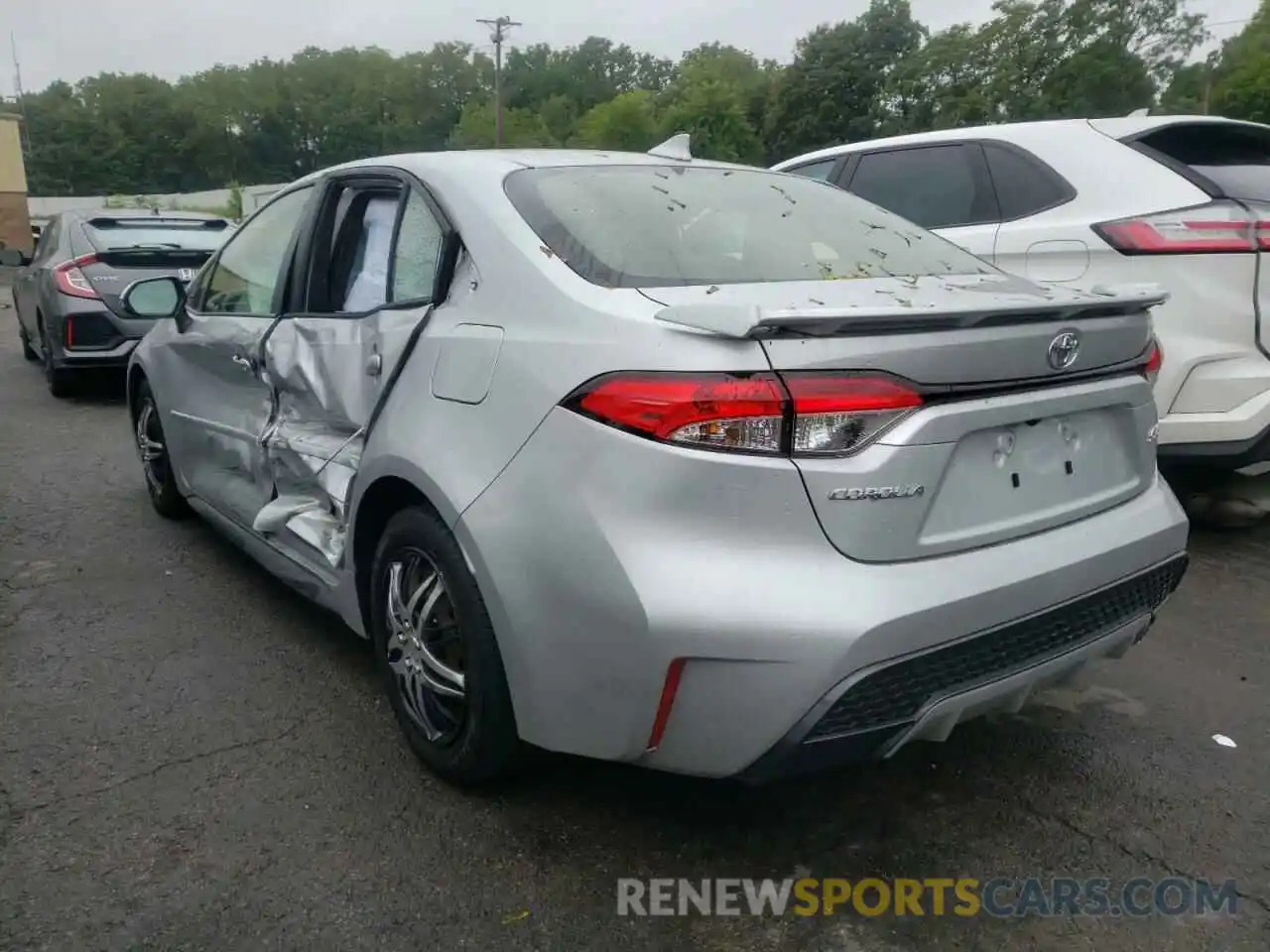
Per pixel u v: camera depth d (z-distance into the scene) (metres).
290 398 3.41
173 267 8.09
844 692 2.03
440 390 2.54
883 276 2.67
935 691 2.18
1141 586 2.61
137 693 3.26
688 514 2.04
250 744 2.96
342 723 3.08
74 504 5.33
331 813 2.62
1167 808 2.71
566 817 2.62
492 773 2.59
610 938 2.21
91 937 2.17
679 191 2.94
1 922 2.21
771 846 2.54
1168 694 3.33
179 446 4.48
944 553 2.18
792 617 2.00
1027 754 2.97
